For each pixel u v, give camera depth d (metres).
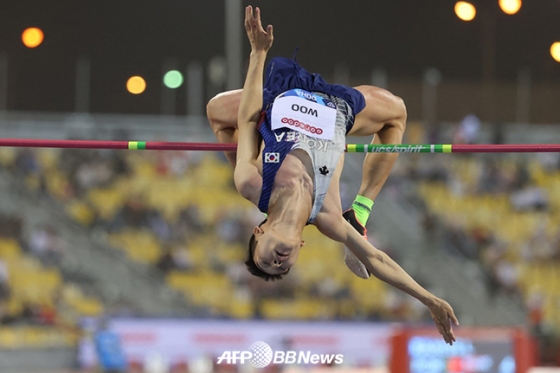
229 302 51.00
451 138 61.28
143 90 64.31
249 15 16.39
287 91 16.78
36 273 50.41
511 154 61.88
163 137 58.22
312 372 41.09
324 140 16.14
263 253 15.09
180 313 47.66
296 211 15.31
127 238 53.41
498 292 54.69
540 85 67.25
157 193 55.91
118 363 42.50
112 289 50.72
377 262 16.47
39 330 47.03
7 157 55.94
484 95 66.12
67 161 56.25
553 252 57.31
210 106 18.75
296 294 51.53
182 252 53.00
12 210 53.25
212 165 58.03
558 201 60.16
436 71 67.94
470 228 57.72
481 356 30.44
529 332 48.16
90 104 64.19
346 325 46.19
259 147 16.33
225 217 55.22
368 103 18.23
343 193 56.31
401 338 30.41
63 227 53.16
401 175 59.81
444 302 16.78
